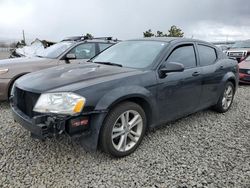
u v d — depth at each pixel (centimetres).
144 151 357
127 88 328
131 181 287
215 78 489
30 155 336
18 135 396
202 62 466
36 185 275
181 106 418
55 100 293
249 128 459
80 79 327
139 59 398
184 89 412
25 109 326
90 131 303
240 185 284
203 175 301
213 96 498
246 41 1498
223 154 354
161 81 371
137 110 345
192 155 349
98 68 375
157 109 373
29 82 336
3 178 285
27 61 594
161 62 382
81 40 713
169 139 399
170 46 409
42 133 287
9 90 546
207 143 389
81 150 351
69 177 290
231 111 564
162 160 333
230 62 548
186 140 397
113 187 275
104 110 304
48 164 316
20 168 305
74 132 292
